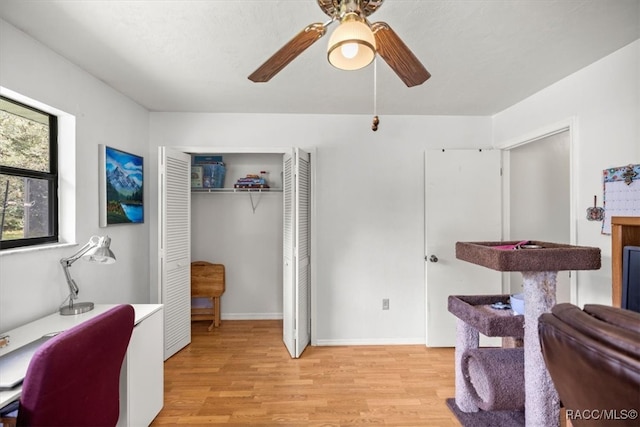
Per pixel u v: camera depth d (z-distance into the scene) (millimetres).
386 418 1930
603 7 1442
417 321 3062
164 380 2354
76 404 1050
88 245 1839
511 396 1646
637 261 1232
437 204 2959
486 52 1857
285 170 3004
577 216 2076
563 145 3227
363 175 3041
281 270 3674
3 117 1661
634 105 1742
